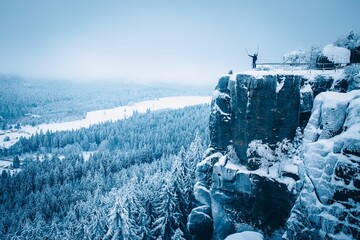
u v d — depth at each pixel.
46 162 147.25
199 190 40.44
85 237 47.31
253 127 33.41
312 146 21.62
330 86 29.59
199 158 57.69
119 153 148.50
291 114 31.06
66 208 94.06
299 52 39.62
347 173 18.31
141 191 50.12
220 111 37.97
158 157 151.88
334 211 18.48
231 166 35.41
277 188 30.55
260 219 32.84
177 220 43.25
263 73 32.38
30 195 106.12
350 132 19.08
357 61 32.91
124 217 38.47
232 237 28.39
